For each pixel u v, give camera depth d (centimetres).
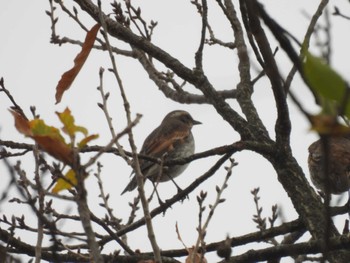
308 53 404
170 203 1084
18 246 986
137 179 744
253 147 1029
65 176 611
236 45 1247
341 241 890
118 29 1134
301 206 1002
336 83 399
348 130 400
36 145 790
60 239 816
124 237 1157
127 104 766
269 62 534
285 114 979
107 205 1252
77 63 786
